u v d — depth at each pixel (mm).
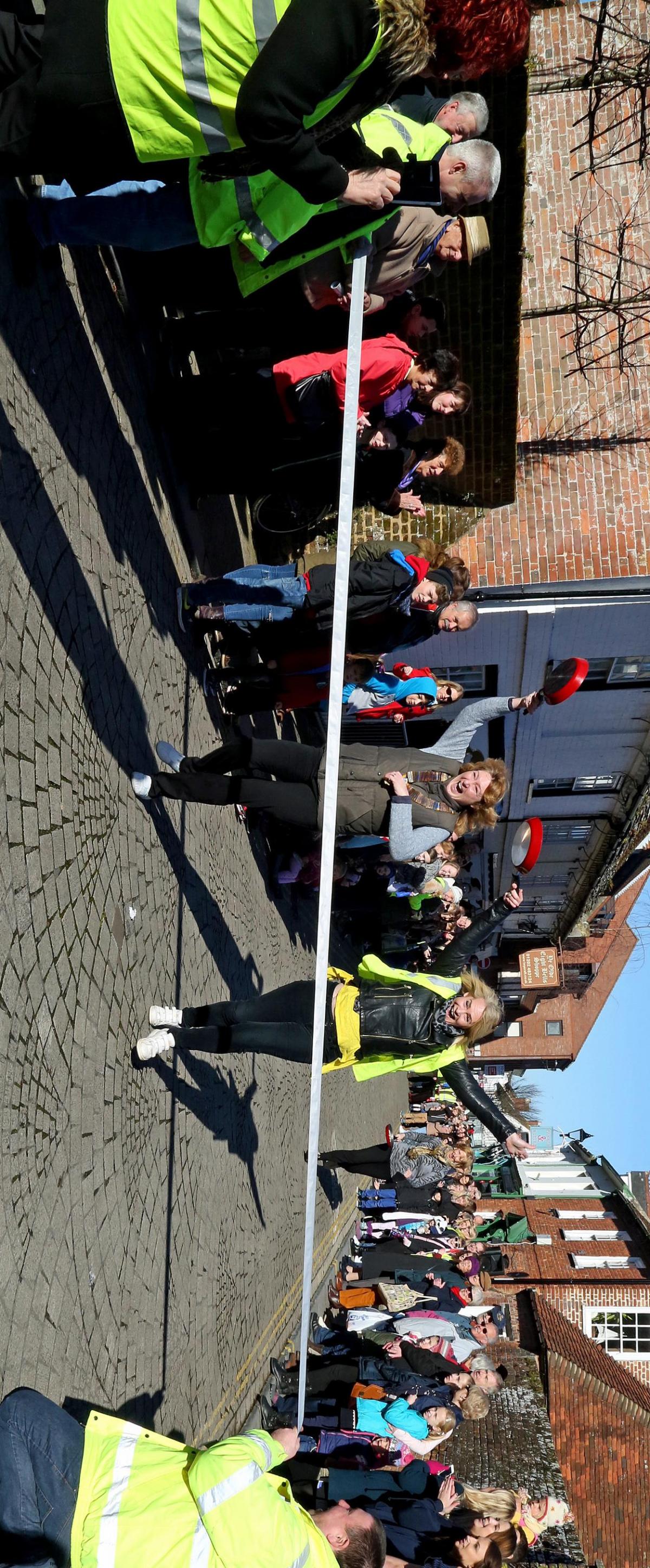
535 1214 19812
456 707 12211
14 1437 2951
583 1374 12484
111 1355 4168
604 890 19422
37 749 3801
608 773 14922
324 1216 9969
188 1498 2984
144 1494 2975
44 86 2926
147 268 5293
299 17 2693
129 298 5156
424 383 5293
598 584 10258
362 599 5871
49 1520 2918
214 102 2898
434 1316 8000
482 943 5602
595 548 10219
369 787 5504
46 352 4117
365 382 5086
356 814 5488
